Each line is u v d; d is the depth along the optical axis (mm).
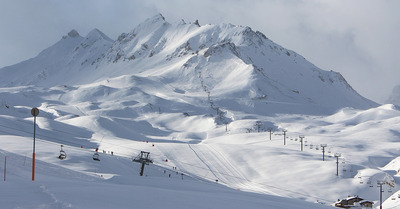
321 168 118000
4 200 15281
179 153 136000
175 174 103562
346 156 152625
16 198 15820
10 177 27422
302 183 109125
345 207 84625
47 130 185625
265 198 30953
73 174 44844
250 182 111625
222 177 113750
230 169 122812
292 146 177750
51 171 41469
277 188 105938
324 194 101812
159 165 115375
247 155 135625
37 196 16547
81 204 15961
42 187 18969
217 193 30219
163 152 135750
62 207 14633
